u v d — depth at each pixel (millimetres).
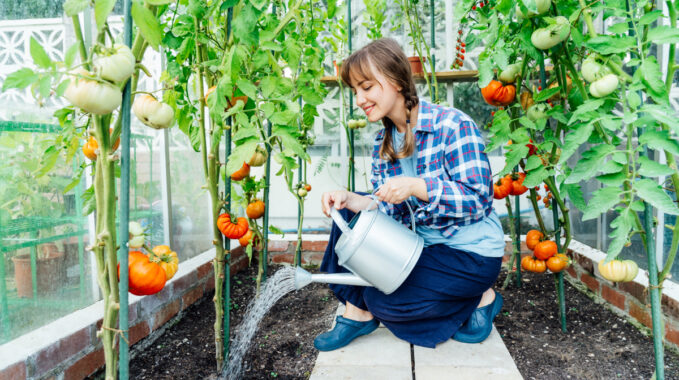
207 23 1282
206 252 2328
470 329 1550
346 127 2238
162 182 1976
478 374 1322
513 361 1404
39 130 1438
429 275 1445
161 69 1976
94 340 1396
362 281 1356
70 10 724
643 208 936
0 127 1299
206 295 2127
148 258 953
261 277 2229
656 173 930
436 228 1489
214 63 1229
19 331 1306
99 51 724
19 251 1339
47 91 697
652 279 1056
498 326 1761
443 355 1448
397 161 1579
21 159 1373
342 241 1351
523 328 1738
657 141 936
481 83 1342
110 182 824
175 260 1019
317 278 1362
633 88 974
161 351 1604
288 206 2836
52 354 1250
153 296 1682
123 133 806
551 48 1353
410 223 1576
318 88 1768
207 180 1296
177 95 1403
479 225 1480
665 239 1604
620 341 1605
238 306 2035
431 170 1449
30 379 1184
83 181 1583
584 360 1478
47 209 1440
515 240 2199
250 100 1338
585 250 2164
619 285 1823
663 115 896
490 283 1503
